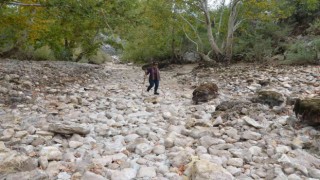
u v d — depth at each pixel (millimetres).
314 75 13789
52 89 12211
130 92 13352
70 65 21859
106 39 32125
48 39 23328
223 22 26141
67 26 22547
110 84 16078
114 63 39438
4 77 12586
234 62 23422
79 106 9547
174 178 4320
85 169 4562
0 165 4359
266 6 21062
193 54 31047
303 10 24750
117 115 8375
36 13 17594
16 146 5512
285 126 6875
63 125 6332
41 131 6371
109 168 4738
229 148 5648
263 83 13312
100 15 15062
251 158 5137
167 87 15625
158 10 24281
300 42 19859
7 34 19750
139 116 8531
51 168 4590
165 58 34375
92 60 34938
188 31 28375
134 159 5152
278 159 4945
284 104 9102
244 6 21781
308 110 6781
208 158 4996
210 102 10266
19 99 9812
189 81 17328
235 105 8719
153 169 4621
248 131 6461
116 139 6270
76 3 12984
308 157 5133
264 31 24516
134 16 16547
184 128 7047
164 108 9578
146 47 34312
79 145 5762
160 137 6410
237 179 4301
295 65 17688
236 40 25281
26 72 14953
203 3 23047
